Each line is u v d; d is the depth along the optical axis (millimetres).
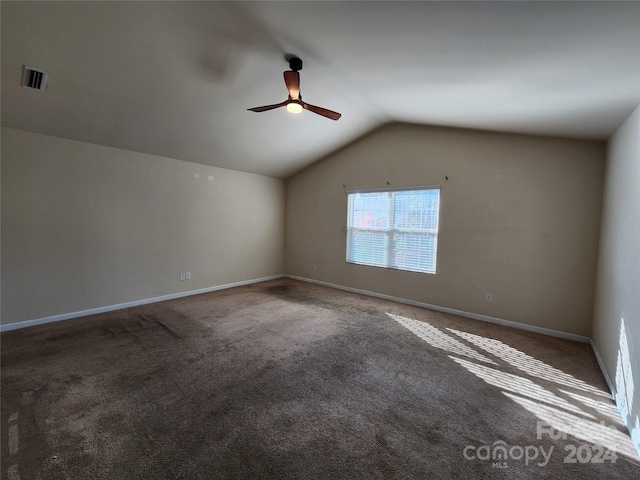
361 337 3172
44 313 3377
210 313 3875
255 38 2271
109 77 2646
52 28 2084
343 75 2787
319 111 2814
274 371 2439
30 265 3262
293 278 6160
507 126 3230
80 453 1558
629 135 2164
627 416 1851
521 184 3465
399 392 2176
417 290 4363
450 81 2379
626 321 1989
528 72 1920
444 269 4090
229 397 2078
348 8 1669
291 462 1536
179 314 3807
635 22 1250
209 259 5000
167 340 3000
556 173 3258
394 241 4629
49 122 3125
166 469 1476
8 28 2041
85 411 1895
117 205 3893
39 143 3266
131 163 4000
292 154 5039
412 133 4324
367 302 4531
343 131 4520
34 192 3250
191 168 4664
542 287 3377
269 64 2674
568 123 2688
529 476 1473
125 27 2139
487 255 3727
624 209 2193
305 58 2543
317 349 2863
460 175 3898
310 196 5766
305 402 2041
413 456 1588
